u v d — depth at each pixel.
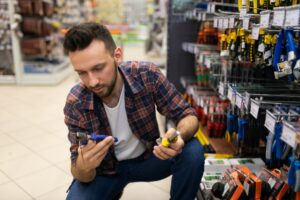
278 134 1.18
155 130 1.45
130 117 1.35
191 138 1.43
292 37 1.20
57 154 2.61
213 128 2.45
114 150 1.39
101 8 11.09
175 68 3.31
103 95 1.17
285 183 1.41
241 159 1.94
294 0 1.23
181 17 3.16
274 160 1.70
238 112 1.94
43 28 5.00
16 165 2.42
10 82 5.18
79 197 1.31
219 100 2.48
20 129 3.17
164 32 6.68
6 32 4.95
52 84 5.20
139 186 2.13
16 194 2.04
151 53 8.20
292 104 1.47
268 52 1.38
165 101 1.42
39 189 2.10
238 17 1.56
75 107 1.30
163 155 1.17
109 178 1.42
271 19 1.15
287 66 1.19
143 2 13.75
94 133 1.25
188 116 1.43
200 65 2.86
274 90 1.76
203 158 1.40
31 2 4.77
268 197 1.46
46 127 3.23
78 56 1.04
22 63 5.12
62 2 6.38
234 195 1.45
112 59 1.12
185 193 1.43
